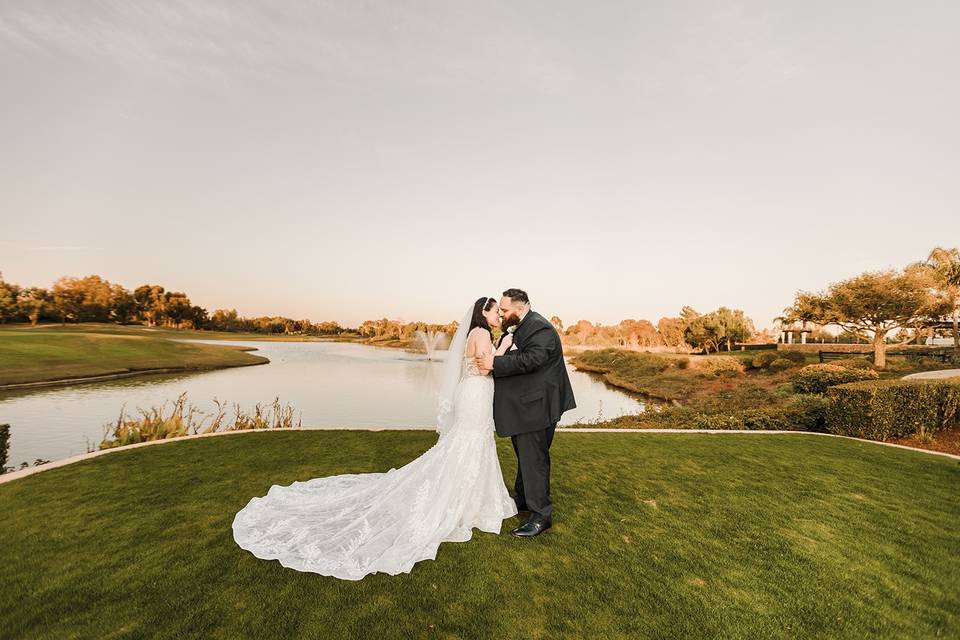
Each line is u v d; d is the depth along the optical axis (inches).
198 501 175.5
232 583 118.9
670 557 140.6
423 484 152.6
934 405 349.1
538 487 157.1
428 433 307.9
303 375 1311.5
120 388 897.5
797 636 105.1
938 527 168.9
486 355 157.1
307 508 160.7
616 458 257.6
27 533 145.2
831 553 146.3
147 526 152.0
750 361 1288.1
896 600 121.1
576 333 4205.2
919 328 1165.7
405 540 139.9
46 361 1160.8
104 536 144.0
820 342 2100.1
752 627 107.6
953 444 323.0
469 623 105.7
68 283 4008.4
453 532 150.9
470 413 158.6
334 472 215.9
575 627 105.3
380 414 669.3
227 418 590.2
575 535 154.5
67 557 130.4
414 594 116.6
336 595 115.0
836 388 353.1
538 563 134.6
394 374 1380.4
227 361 1651.1
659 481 216.7
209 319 5748.0
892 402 331.6
